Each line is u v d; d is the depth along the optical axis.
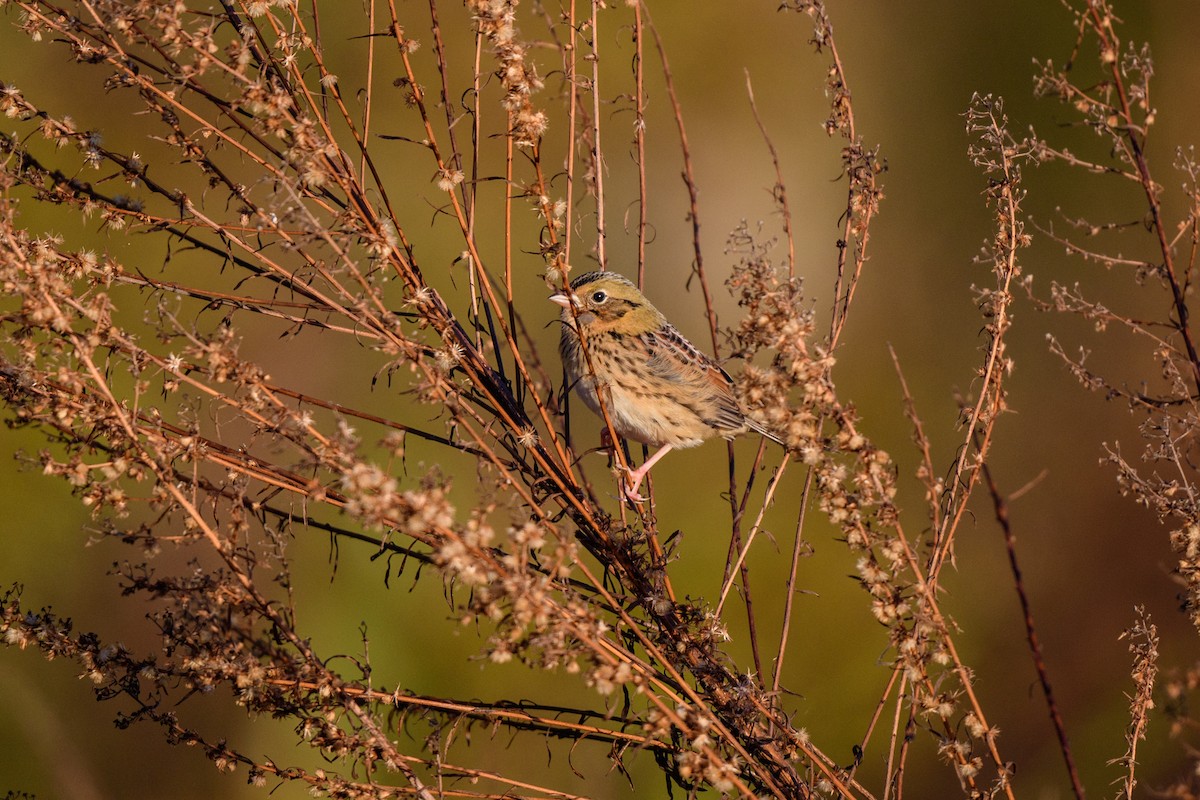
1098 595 19.22
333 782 7.40
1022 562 19.48
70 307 6.84
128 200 7.74
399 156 19.25
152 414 7.28
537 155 7.58
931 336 21.19
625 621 7.30
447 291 18.58
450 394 7.01
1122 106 6.87
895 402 20.09
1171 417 7.56
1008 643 18.75
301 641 7.09
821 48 8.27
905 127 23.05
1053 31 23.12
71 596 15.16
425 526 6.08
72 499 15.44
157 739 14.60
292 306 7.61
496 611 6.05
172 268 16.72
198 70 7.09
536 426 8.74
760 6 22.47
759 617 16.38
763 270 7.07
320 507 15.50
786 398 6.91
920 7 23.48
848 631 16.42
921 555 7.71
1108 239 21.22
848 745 16.06
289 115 7.16
